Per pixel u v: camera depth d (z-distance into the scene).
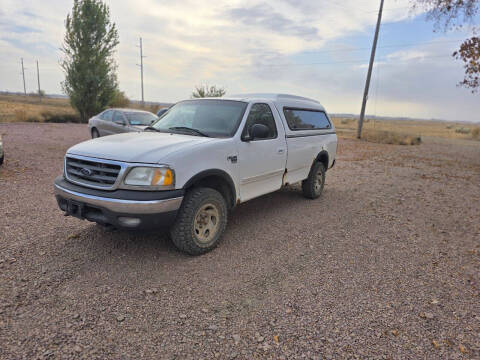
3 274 3.31
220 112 4.82
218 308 2.97
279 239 4.66
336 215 5.93
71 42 25.31
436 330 2.79
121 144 3.86
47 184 6.93
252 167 4.70
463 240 4.96
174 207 3.53
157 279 3.40
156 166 3.44
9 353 2.29
